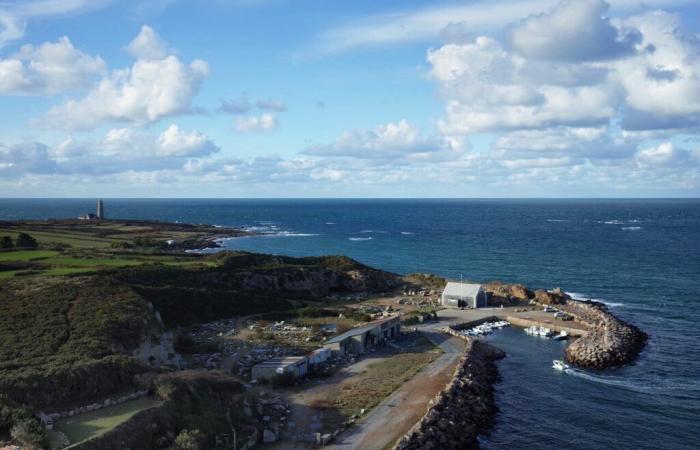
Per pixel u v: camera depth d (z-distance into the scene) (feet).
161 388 160.97
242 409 174.29
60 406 148.46
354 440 165.07
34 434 127.24
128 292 242.17
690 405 211.82
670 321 342.64
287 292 395.75
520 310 369.09
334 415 184.03
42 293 225.76
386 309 361.10
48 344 180.14
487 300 390.63
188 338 261.85
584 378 241.35
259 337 277.03
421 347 273.13
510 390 227.40
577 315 347.97
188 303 314.14
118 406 153.28
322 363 242.99
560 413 204.64
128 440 134.92
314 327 302.66
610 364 257.14
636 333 304.09
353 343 261.65
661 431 190.19
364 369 235.61
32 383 150.51
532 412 205.57
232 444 152.56
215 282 370.53
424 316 337.31
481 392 215.31
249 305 337.31
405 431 171.63
